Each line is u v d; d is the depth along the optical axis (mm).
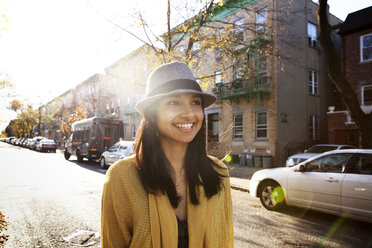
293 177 5531
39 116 51188
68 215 5215
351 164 4836
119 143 12883
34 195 6980
